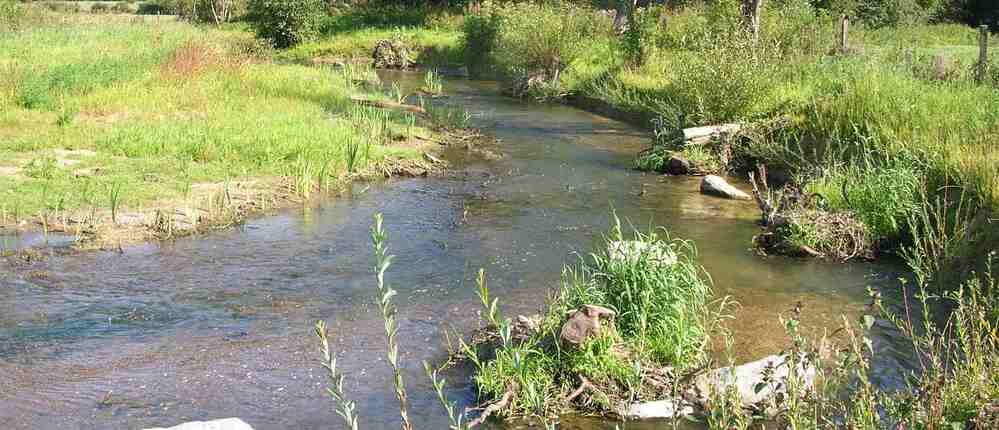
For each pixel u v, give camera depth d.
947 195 11.97
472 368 7.59
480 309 9.00
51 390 7.14
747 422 5.50
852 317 9.02
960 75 18.62
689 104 19.23
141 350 7.93
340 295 9.41
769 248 11.66
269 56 31.56
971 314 6.38
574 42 28.34
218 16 50.56
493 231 12.09
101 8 57.94
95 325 8.49
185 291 9.45
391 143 17.95
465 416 6.72
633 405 6.82
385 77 33.00
